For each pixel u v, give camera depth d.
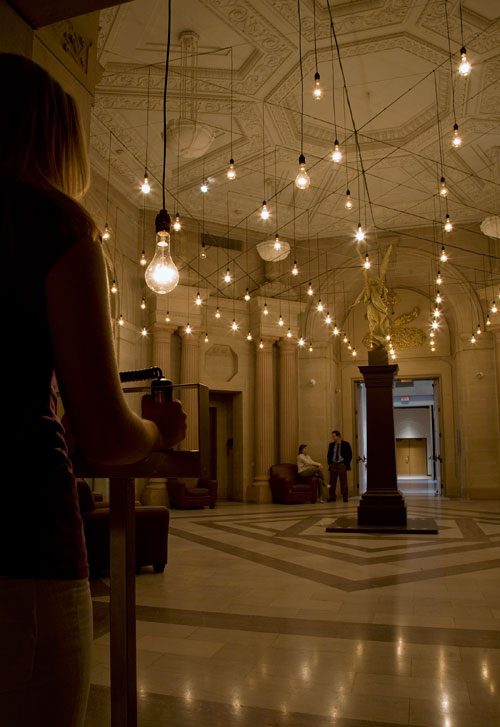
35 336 0.74
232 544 8.25
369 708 2.79
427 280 17.56
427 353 17.95
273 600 4.98
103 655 3.60
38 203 0.76
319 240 17.72
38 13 1.98
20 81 0.82
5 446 0.71
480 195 15.00
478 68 10.19
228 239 16.92
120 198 14.29
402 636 3.95
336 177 14.16
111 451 0.77
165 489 14.56
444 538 8.51
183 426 0.99
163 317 14.87
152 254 15.24
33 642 0.67
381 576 5.95
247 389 16.81
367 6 8.75
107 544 6.00
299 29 8.45
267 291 16.81
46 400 0.77
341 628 4.14
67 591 0.72
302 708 2.79
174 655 3.57
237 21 9.01
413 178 14.16
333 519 11.38
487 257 16.53
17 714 0.66
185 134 9.51
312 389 17.31
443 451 17.52
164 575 6.11
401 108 11.44
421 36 9.40
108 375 0.74
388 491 9.61
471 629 4.11
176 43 9.45
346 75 10.40
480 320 16.56
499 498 15.91
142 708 2.79
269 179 14.23
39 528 0.71
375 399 9.78
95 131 11.89
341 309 18.03
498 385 16.06
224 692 2.99
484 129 12.08
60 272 0.74
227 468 17.17
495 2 8.65
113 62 9.83
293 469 16.28
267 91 10.80
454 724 2.61
